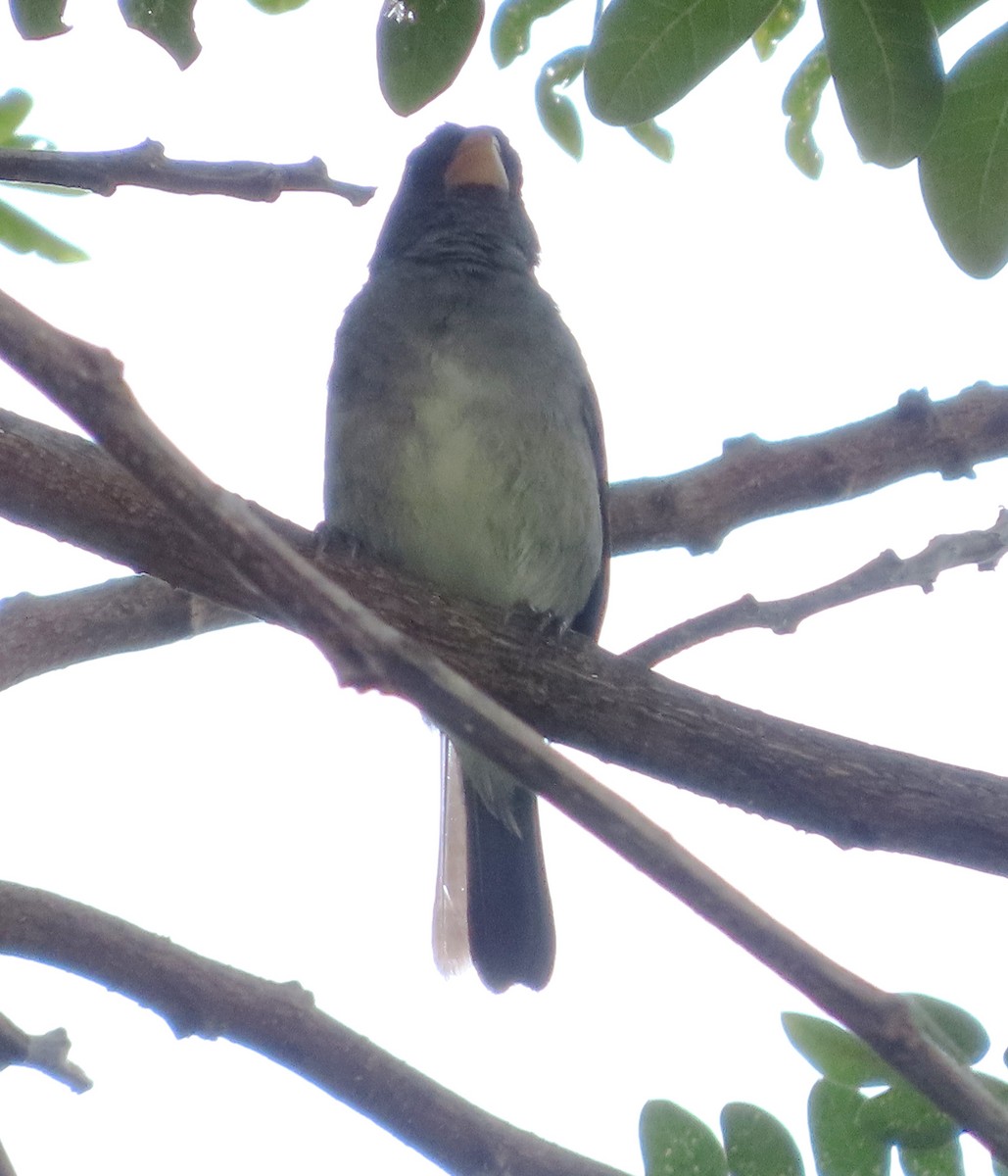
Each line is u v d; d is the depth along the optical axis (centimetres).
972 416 902
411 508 882
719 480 915
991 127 655
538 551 901
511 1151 577
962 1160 558
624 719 688
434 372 886
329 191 595
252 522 382
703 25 639
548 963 949
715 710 683
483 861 970
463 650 702
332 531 890
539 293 953
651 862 357
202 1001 598
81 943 603
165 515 640
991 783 664
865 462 899
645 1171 559
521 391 890
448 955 935
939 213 664
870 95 641
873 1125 562
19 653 782
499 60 762
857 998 355
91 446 646
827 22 639
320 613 377
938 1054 356
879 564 776
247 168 589
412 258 962
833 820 666
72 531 640
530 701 697
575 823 364
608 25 639
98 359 385
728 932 357
